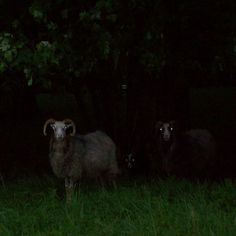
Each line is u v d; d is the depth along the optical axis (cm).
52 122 1075
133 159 1397
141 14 1040
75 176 1083
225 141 1930
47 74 1094
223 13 1113
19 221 842
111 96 1387
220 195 923
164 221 793
